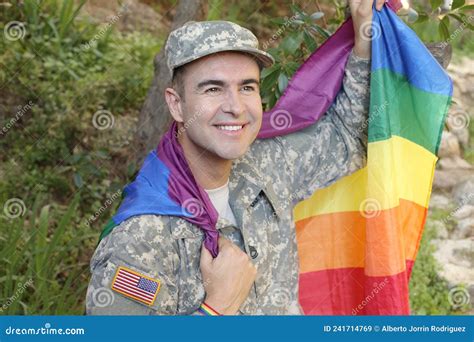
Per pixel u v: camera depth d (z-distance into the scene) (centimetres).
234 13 781
